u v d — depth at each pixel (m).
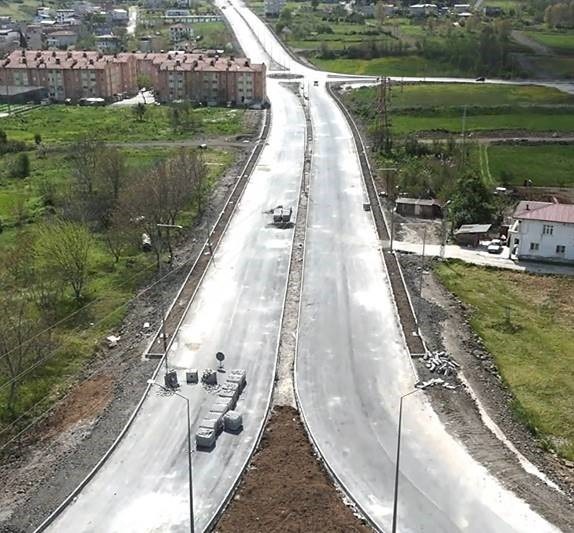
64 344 84.88
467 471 64.25
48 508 59.12
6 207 131.88
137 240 112.81
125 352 84.19
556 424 72.38
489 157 164.12
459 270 106.88
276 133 189.00
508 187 143.25
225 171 155.00
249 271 104.44
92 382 78.56
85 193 129.88
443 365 80.69
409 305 94.62
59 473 63.47
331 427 69.75
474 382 78.75
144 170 130.62
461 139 179.38
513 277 104.81
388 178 142.38
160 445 66.69
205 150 173.00
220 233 118.75
